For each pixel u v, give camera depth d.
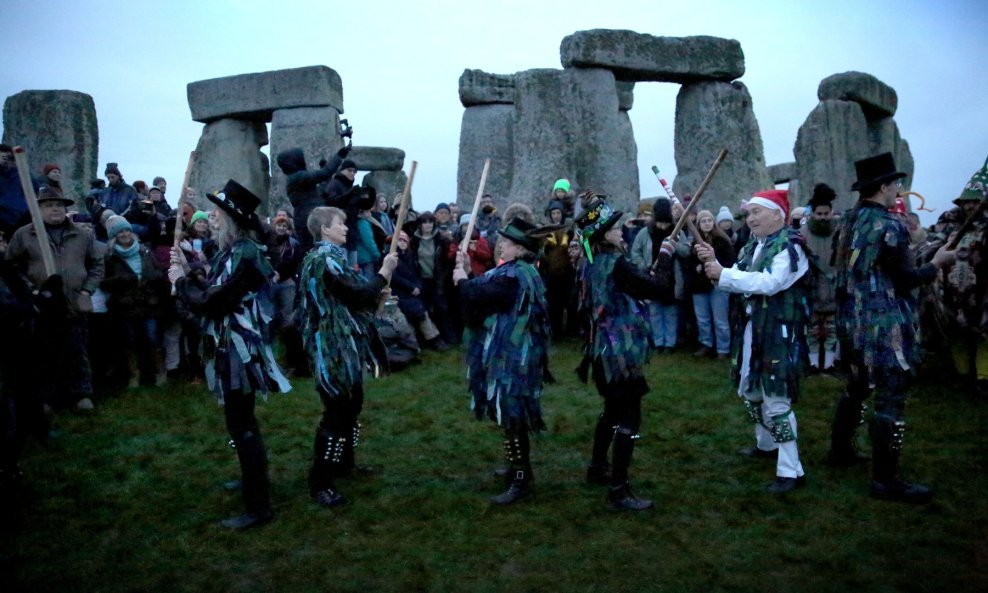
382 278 5.08
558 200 10.30
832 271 8.30
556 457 6.04
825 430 6.54
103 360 8.57
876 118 15.48
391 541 4.54
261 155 14.56
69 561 4.34
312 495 5.14
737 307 5.53
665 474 5.58
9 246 6.98
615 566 4.16
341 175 8.58
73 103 11.95
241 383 4.68
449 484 5.47
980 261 7.62
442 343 10.05
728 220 10.33
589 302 5.05
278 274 8.86
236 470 5.82
